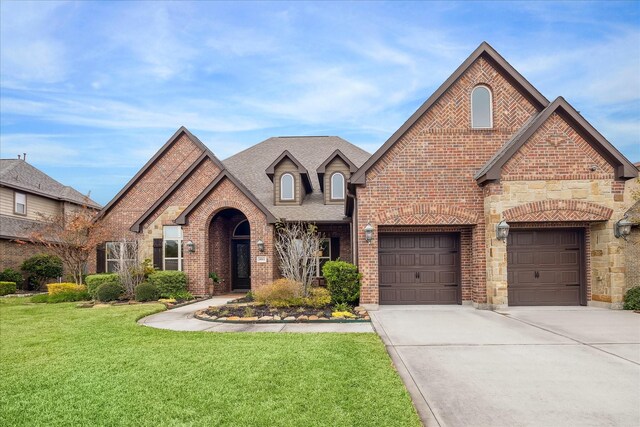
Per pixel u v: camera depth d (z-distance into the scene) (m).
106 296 14.58
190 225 16.88
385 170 12.66
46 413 4.73
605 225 11.84
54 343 8.14
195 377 5.84
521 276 12.60
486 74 12.98
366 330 9.15
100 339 8.41
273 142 24.42
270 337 8.35
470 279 12.87
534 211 11.69
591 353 7.08
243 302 13.94
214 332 9.00
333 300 12.38
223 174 16.77
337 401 4.91
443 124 12.78
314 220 17.28
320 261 18.61
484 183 12.16
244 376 5.84
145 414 4.64
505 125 12.85
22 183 24.28
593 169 11.73
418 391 5.36
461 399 5.08
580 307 12.16
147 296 14.73
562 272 12.57
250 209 16.75
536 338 8.22
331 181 18.97
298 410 4.67
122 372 6.15
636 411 4.71
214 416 4.55
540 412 4.69
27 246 22.98
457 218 12.45
